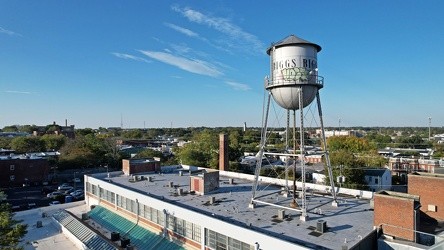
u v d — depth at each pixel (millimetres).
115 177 45906
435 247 18016
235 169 73875
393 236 20703
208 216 24531
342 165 62250
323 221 22312
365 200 30688
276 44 26875
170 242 28281
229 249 22938
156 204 30078
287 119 29500
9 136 145625
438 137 178625
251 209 28062
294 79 25828
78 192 63844
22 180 75438
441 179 24625
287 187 32562
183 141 161625
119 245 29547
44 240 34281
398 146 130625
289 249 18938
